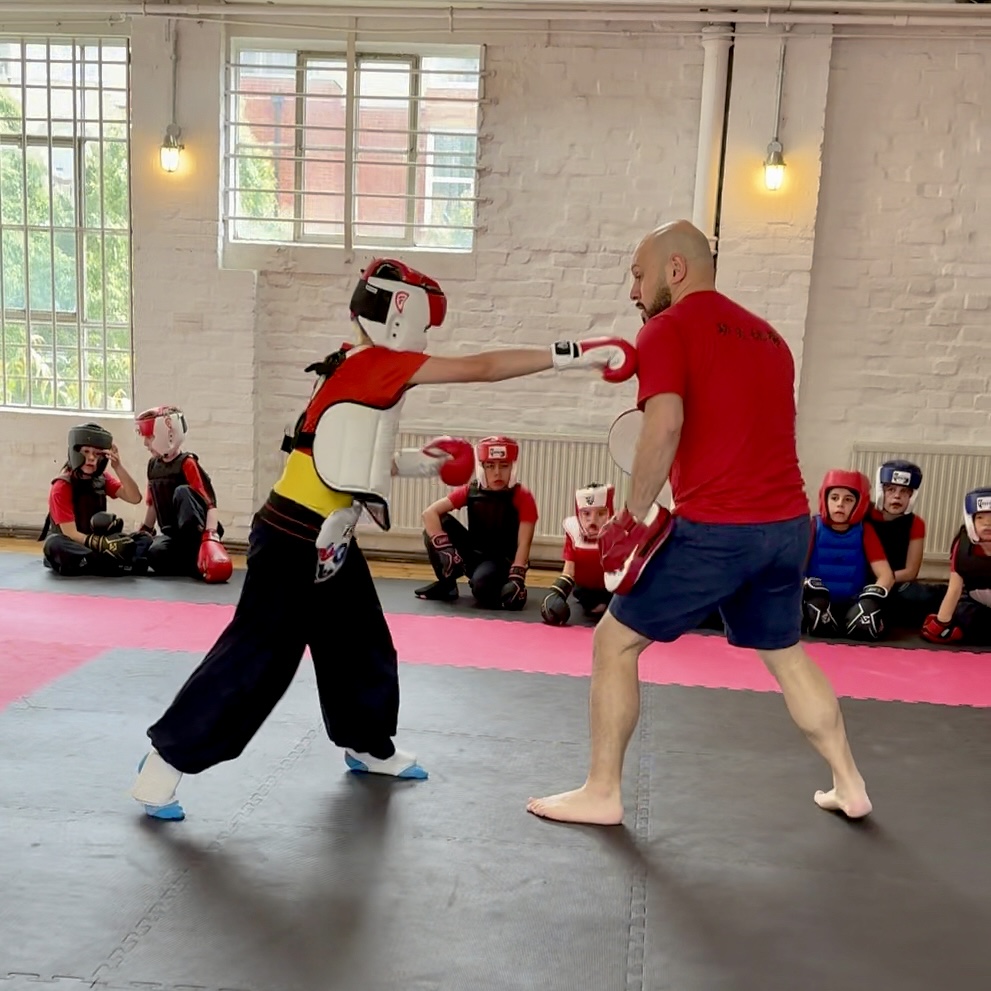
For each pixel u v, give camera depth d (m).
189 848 2.69
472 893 2.54
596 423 6.45
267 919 2.38
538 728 3.66
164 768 2.81
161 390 6.46
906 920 2.49
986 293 6.16
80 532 5.76
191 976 2.16
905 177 6.10
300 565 2.79
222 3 6.11
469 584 5.69
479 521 5.49
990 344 6.20
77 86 6.45
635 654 2.91
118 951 2.24
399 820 2.90
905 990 2.21
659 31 6.04
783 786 3.25
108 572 5.71
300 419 2.83
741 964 2.28
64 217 6.61
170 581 5.66
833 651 4.84
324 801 3.00
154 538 5.87
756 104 5.95
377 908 2.45
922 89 6.01
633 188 6.22
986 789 3.29
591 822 2.92
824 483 5.25
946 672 4.56
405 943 2.31
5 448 6.63
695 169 6.16
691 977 2.23
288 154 6.39
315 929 2.35
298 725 3.55
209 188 6.27
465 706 3.86
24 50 6.41
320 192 6.37
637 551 2.76
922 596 5.30
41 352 6.77
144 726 3.52
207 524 5.73
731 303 2.80
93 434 5.73
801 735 3.69
